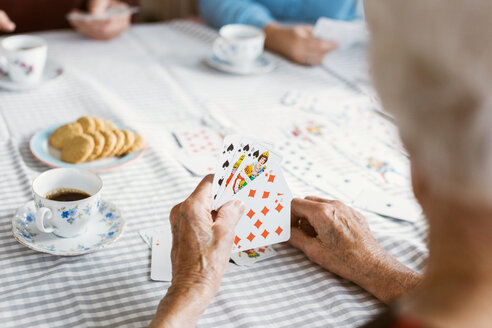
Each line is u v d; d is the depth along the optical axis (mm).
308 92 1997
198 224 1026
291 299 1072
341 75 2156
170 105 1819
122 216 1229
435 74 468
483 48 437
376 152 1632
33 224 1192
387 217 1348
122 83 1944
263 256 1180
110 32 2248
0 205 1265
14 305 1004
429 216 552
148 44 2301
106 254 1151
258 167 1111
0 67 1878
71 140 1457
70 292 1041
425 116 491
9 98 1765
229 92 1955
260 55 2273
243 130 1687
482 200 499
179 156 1525
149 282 1085
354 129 1760
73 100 1788
